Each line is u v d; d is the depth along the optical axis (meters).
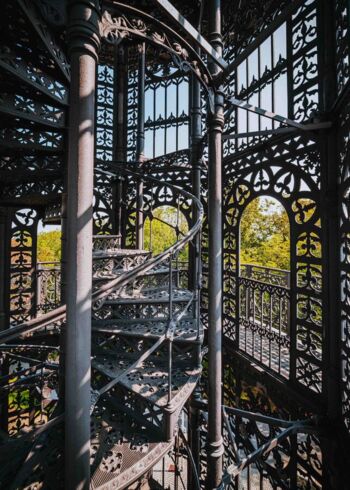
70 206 1.65
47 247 20.17
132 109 8.88
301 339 4.68
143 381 3.04
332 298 3.99
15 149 3.61
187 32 2.38
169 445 2.57
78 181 1.64
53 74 2.93
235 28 6.38
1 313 6.53
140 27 2.22
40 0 2.41
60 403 2.81
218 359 2.91
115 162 8.03
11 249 6.83
